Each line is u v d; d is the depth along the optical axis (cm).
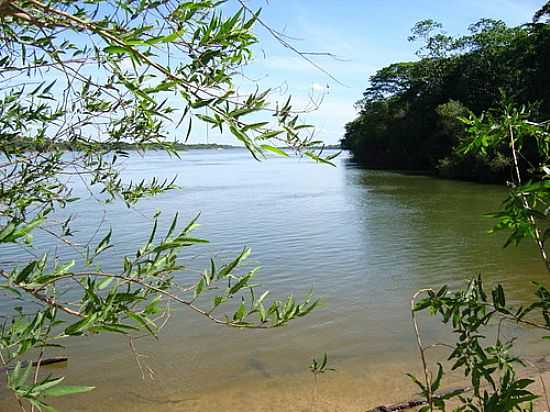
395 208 2641
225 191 3750
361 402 699
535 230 231
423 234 1905
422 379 754
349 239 1852
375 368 804
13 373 143
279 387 755
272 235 1956
